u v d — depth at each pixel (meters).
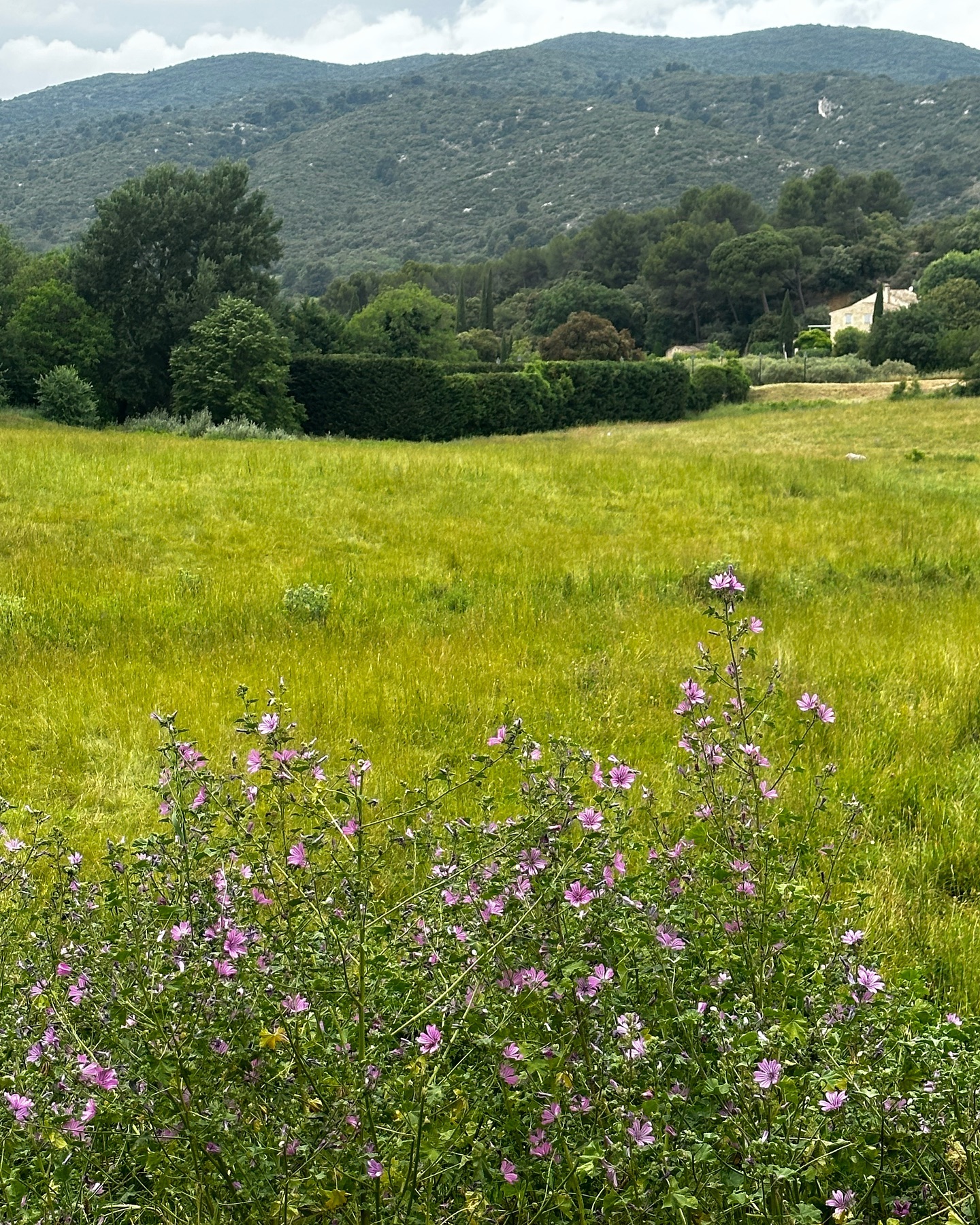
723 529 18.23
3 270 55.44
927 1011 2.71
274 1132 2.41
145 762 6.96
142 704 8.01
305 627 11.23
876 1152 2.45
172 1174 2.37
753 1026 2.57
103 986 2.80
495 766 6.74
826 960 3.21
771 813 5.21
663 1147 2.35
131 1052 2.54
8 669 9.13
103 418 49.75
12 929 3.44
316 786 2.89
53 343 47.59
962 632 11.26
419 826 3.55
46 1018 2.87
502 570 14.70
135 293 49.97
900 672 9.50
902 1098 2.50
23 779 6.70
